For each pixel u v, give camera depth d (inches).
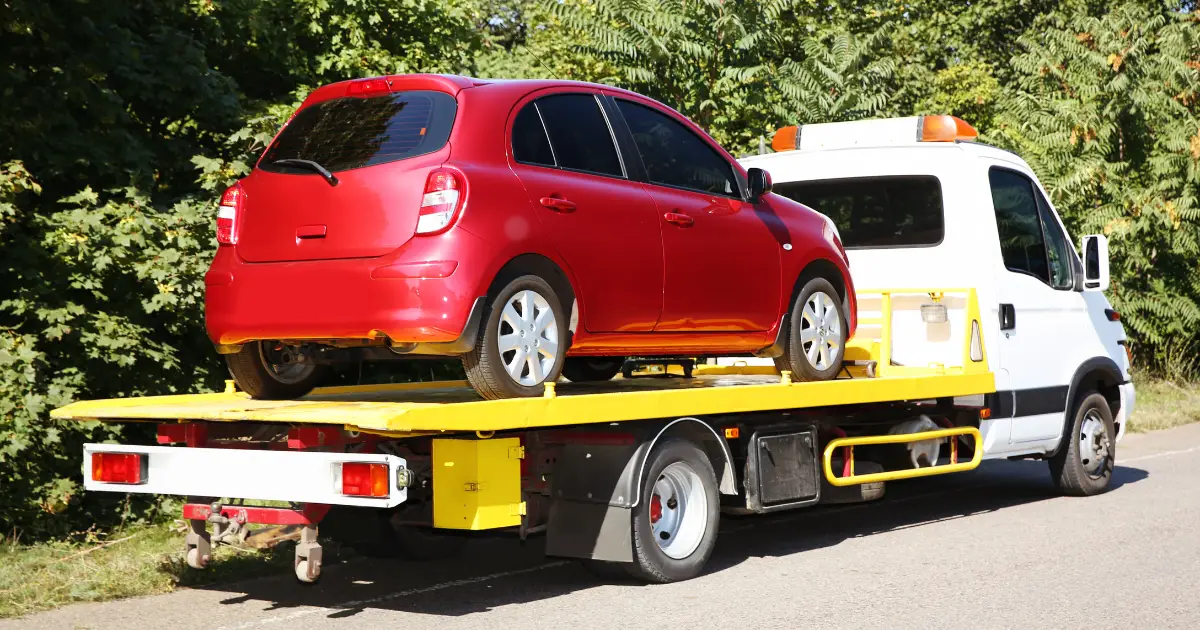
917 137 373.4
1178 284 751.1
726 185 292.8
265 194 243.4
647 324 262.8
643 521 251.1
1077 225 713.6
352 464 210.5
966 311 345.1
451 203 224.8
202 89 413.7
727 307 282.0
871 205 371.9
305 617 230.5
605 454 250.4
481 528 225.9
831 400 296.7
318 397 276.4
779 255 297.1
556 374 241.0
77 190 384.2
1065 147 705.0
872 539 319.9
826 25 848.3
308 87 470.0
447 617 229.9
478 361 227.9
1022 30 1164.5
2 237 352.8
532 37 756.0
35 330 342.6
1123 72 705.6
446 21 516.7
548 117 252.5
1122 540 309.6
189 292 354.6
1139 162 740.0
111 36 403.9
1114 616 228.7
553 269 241.9
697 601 241.8
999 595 246.5
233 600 246.2
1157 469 459.2
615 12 589.9
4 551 293.3
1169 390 751.7
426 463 245.1
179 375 378.0
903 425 332.8
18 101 373.7
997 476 452.8
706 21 591.8
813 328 307.4
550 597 247.9
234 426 238.8
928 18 1061.1
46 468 326.6
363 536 266.5
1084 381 399.9
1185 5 966.4
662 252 264.8
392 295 223.6
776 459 285.1
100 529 327.0
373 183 230.8
